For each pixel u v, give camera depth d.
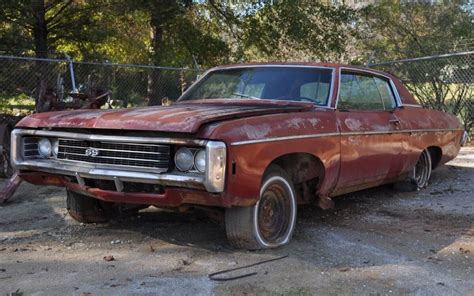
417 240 5.00
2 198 6.32
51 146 4.78
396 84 6.61
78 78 14.25
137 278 3.93
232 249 4.61
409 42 20.67
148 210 6.08
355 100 5.72
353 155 5.33
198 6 19.73
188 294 3.63
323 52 19.62
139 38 21.19
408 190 7.14
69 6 17.28
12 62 14.16
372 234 5.18
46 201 6.57
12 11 15.09
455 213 6.05
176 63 19.27
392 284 3.88
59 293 3.63
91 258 4.41
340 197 6.84
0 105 13.76
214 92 5.77
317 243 4.84
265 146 4.21
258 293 3.66
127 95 14.86
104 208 5.49
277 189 4.63
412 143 6.52
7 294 3.61
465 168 9.26
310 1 19.22
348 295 3.66
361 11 19.98
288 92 5.39
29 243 4.85
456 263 4.37
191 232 5.19
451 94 13.62
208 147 3.84
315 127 4.82
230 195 3.98
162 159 4.07
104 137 4.29
